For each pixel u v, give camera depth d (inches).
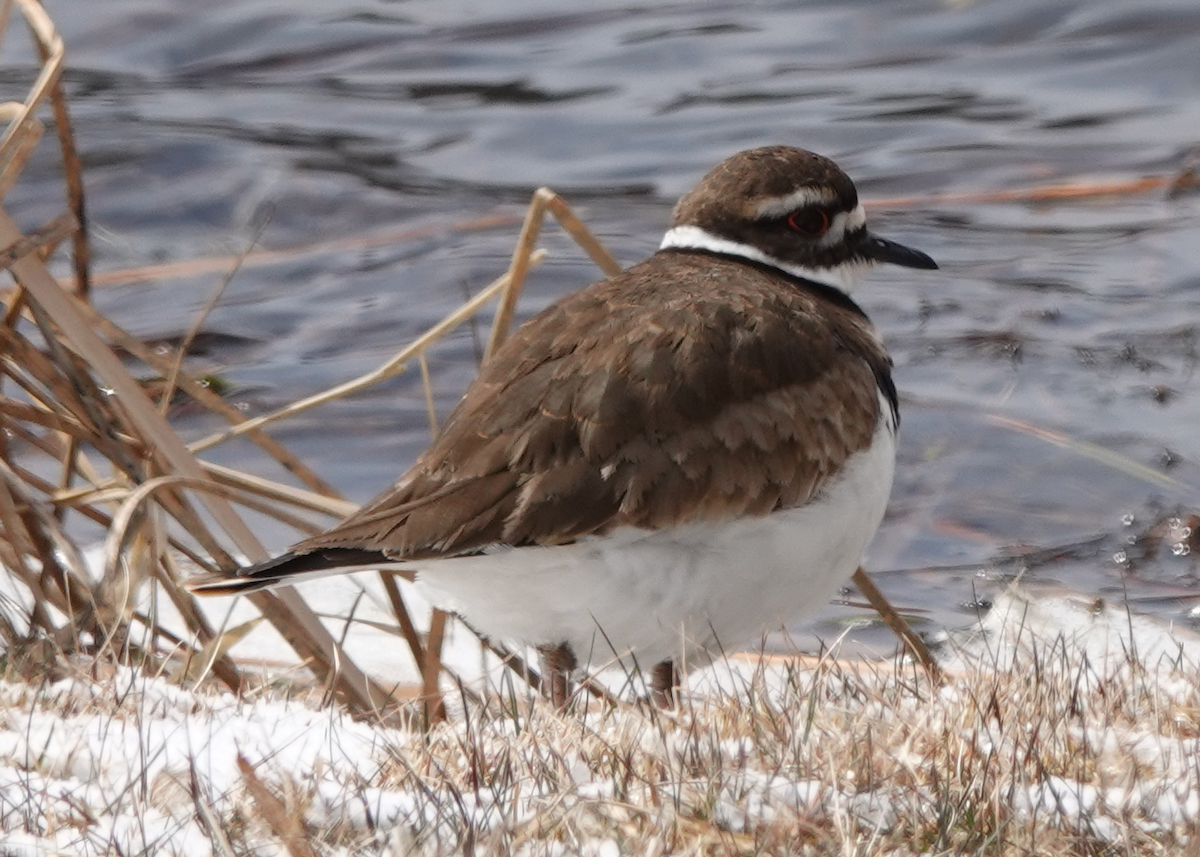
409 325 745.6
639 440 341.7
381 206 840.3
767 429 350.0
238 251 810.8
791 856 256.8
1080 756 300.2
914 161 842.8
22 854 255.4
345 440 654.5
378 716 345.7
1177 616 496.4
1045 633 470.3
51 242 396.8
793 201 411.8
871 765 284.8
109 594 382.0
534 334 366.6
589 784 281.1
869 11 1002.1
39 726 313.4
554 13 1041.5
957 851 262.8
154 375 690.2
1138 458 601.6
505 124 912.3
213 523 563.2
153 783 284.2
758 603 356.8
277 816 262.2
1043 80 913.5
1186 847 258.8
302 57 1000.9
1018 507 579.5
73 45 1016.2
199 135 903.7
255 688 379.2
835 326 383.9
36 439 419.8
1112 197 800.3
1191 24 936.3
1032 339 692.1
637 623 345.7
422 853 255.3
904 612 508.4
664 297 369.4
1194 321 702.5
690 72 952.3
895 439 387.5
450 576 348.8
